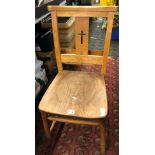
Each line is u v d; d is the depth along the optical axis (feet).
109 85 5.62
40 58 5.21
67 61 3.74
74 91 3.29
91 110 2.89
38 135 4.16
